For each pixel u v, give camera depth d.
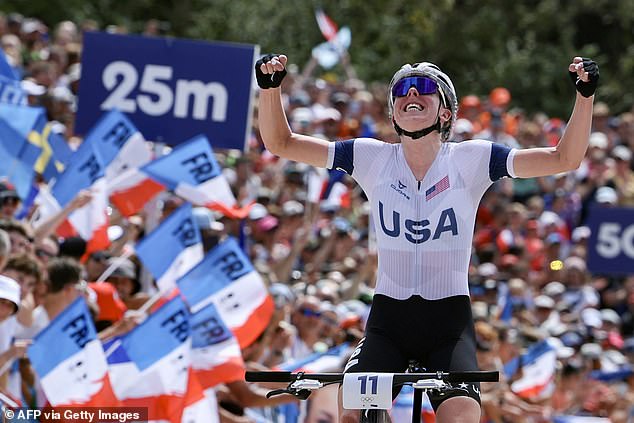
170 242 22.95
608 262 32.34
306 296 26.22
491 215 41.16
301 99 43.09
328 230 33.22
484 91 72.06
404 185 14.65
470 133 45.69
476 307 28.48
